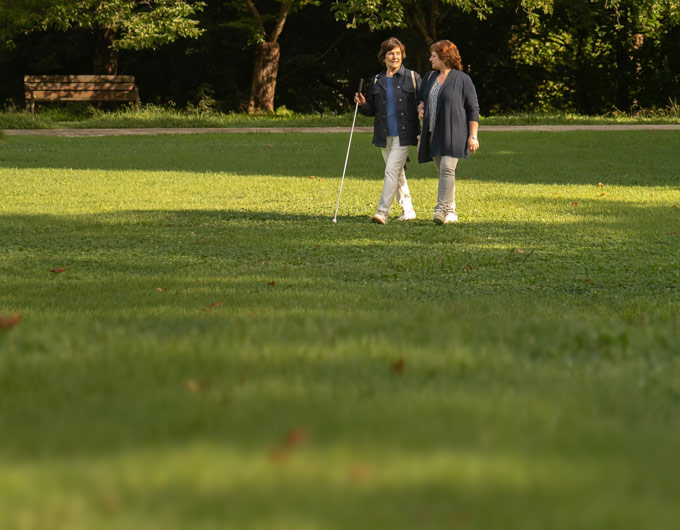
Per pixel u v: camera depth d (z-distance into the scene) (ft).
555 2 175.32
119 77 141.38
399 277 37.60
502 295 33.78
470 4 154.10
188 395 14.42
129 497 9.89
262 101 162.61
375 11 151.02
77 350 18.10
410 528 9.15
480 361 17.38
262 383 15.21
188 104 171.01
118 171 79.77
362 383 15.30
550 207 58.54
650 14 177.27
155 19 152.15
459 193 65.77
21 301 30.48
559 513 9.51
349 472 10.66
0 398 14.37
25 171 78.43
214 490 10.11
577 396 14.70
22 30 158.51
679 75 186.19
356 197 64.03
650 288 35.68
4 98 196.13
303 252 43.34
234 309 28.02
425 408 13.56
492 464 10.99
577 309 30.22
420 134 51.78
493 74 200.75
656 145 108.27
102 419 13.05
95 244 45.52
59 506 9.64
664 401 14.76
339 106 193.16
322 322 22.18
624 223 52.26
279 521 9.28
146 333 19.98
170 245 45.27
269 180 74.08
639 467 11.03
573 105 200.54
